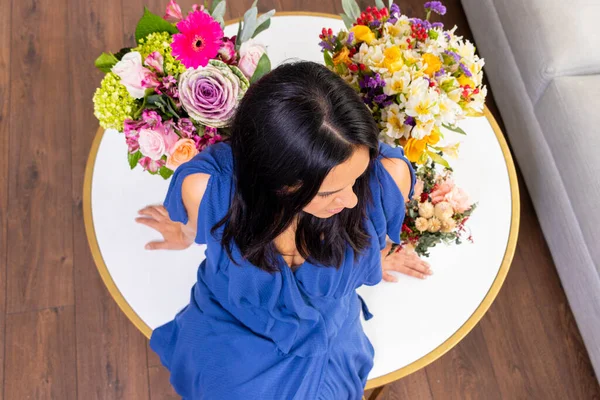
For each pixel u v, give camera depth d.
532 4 1.57
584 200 1.46
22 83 1.81
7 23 1.88
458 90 1.03
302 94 0.68
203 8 1.00
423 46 1.07
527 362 1.64
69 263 1.63
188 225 1.24
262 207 0.83
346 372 1.13
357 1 2.08
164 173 1.11
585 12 1.54
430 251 1.28
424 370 1.60
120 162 1.30
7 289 1.58
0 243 1.63
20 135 1.75
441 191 1.17
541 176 1.66
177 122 1.03
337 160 0.70
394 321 1.21
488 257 1.28
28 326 1.55
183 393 1.22
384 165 0.99
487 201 1.33
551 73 1.52
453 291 1.24
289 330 1.07
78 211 1.68
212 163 0.94
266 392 1.08
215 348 1.10
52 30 1.89
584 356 1.66
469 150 1.38
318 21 1.47
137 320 1.18
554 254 1.67
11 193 1.68
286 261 1.04
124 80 0.97
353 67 1.05
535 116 1.62
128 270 1.21
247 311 1.09
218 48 0.96
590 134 1.45
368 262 1.08
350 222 0.95
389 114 1.00
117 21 1.93
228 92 0.94
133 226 1.24
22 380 1.51
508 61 1.71
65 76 1.84
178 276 1.22
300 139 0.68
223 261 1.03
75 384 1.51
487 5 1.78
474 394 1.59
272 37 1.43
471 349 1.63
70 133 1.77
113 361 1.54
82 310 1.58
